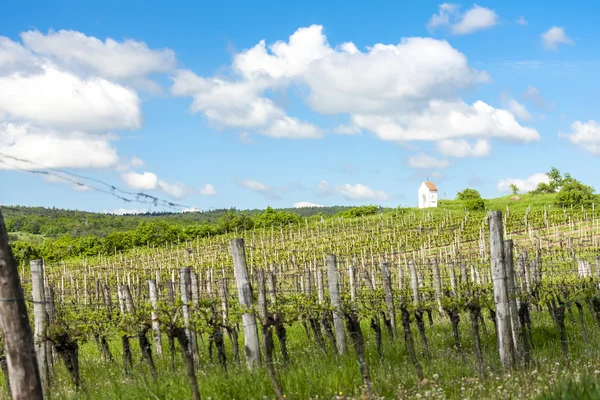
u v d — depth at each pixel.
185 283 14.48
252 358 12.34
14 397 7.88
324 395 9.51
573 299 14.32
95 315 16.77
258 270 11.73
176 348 16.47
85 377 13.63
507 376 10.04
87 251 80.94
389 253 56.88
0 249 7.90
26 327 8.00
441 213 95.69
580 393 7.48
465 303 12.12
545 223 74.06
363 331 17.67
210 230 94.31
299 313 11.33
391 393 9.61
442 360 12.08
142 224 89.06
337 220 93.69
